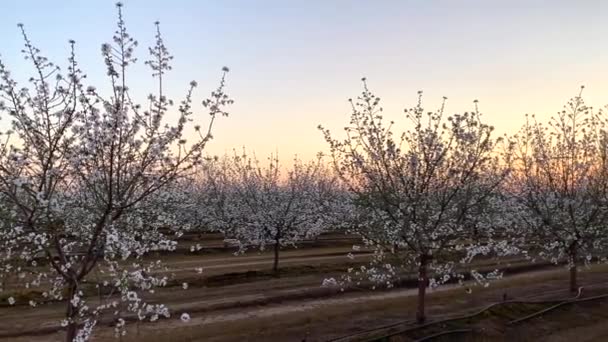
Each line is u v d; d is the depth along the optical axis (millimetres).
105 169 8148
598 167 19766
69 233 9633
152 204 12016
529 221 21562
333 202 35281
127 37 8148
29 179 7957
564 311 16969
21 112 7836
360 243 39812
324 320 15883
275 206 27344
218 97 8688
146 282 9008
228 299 18703
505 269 26219
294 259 30281
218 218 35688
